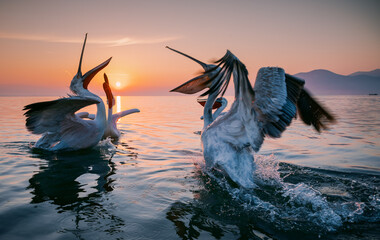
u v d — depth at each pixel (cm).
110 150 712
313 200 395
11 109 2119
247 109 397
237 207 374
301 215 353
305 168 561
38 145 689
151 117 1639
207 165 511
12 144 752
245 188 436
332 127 1184
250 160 474
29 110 569
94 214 349
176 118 1579
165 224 325
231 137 466
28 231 307
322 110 485
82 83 696
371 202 396
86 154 666
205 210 364
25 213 350
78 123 653
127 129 1097
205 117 552
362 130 1098
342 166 579
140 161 605
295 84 445
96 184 458
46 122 614
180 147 761
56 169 540
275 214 356
